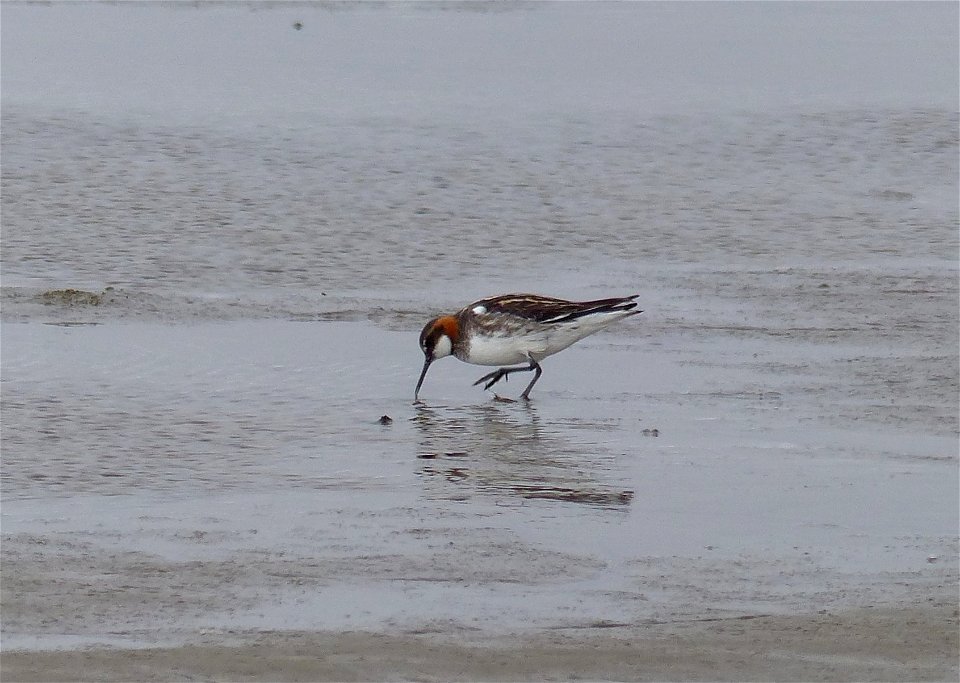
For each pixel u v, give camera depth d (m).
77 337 17.81
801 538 11.23
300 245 22.38
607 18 41.97
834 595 9.93
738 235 23.48
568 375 16.83
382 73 34.88
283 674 8.57
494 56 37.00
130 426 14.48
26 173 25.78
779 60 37.06
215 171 26.33
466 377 16.92
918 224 24.17
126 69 34.56
